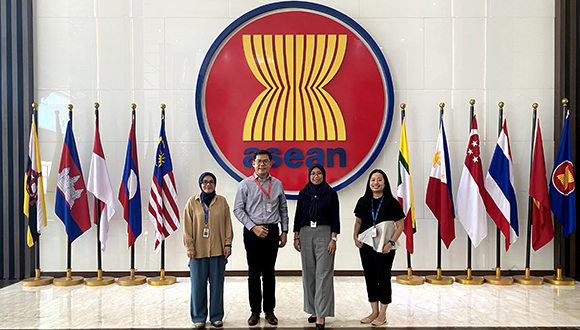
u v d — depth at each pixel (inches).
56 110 281.1
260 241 181.2
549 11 280.7
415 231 260.2
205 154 281.0
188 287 250.4
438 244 264.1
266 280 184.5
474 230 257.8
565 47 277.9
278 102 279.9
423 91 281.0
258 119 278.8
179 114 281.1
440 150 263.1
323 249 176.6
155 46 281.9
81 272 277.1
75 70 281.6
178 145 280.8
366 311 202.7
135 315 196.2
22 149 280.2
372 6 281.6
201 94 279.4
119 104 281.1
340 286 250.8
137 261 277.4
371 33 281.7
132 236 260.2
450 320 187.9
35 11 281.7
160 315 196.2
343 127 278.7
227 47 280.4
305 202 181.9
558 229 276.1
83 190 263.1
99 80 281.1
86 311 202.5
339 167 278.7
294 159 279.1
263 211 182.5
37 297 228.5
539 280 257.4
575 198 268.7
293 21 281.0
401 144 262.5
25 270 276.2
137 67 281.6
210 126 279.3
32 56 281.1
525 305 211.6
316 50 279.9
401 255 277.4
